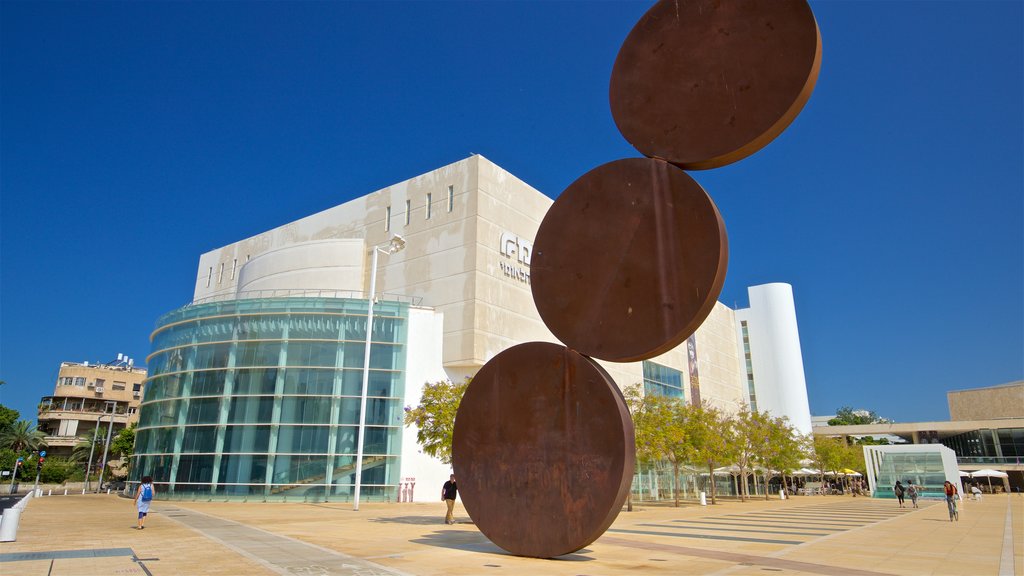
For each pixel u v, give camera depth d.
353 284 51.91
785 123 10.67
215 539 15.62
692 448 44.28
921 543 17.14
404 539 16.19
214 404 39.16
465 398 14.20
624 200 12.36
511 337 47.78
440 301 47.25
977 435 87.31
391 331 42.28
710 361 82.56
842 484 81.00
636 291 11.87
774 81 10.67
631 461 11.95
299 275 53.12
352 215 57.19
